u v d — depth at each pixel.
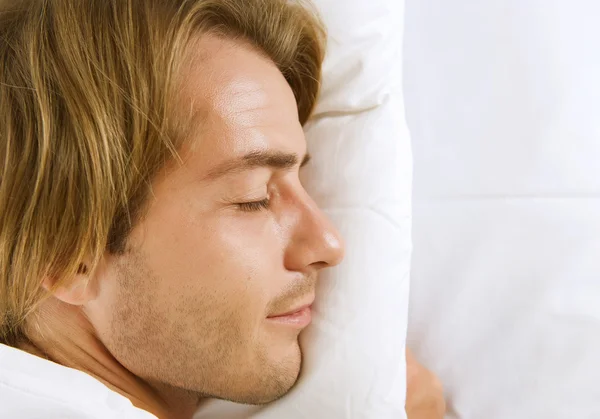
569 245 0.75
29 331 0.56
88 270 0.51
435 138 0.81
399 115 0.68
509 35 0.79
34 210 0.50
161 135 0.49
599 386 0.73
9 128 0.50
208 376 0.54
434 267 0.80
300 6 0.65
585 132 0.76
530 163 0.77
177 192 0.50
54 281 0.51
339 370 0.61
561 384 0.74
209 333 0.53
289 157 0.54
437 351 0.79
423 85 0.82
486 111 0.79
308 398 0.61
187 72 0.51
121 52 0.50
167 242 0.51
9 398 0.46
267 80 0.54
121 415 0.48
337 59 0.67
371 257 0.63
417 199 0.81
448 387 0.78
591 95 0.77
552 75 0.77
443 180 0.80
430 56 0.82
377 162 0.65
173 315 0.52
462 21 0.81
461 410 0.77
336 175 0.65
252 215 0.53
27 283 0.51
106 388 0.49
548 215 0.76
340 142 0.66
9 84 0.51
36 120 0.49
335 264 0.57
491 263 0.78
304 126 0.69
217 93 0.51
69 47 0.50
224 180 0.51
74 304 0.53
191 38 0.52
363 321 0.61
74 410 0.46
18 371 0.47
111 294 0.53
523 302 0.76
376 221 0.64
